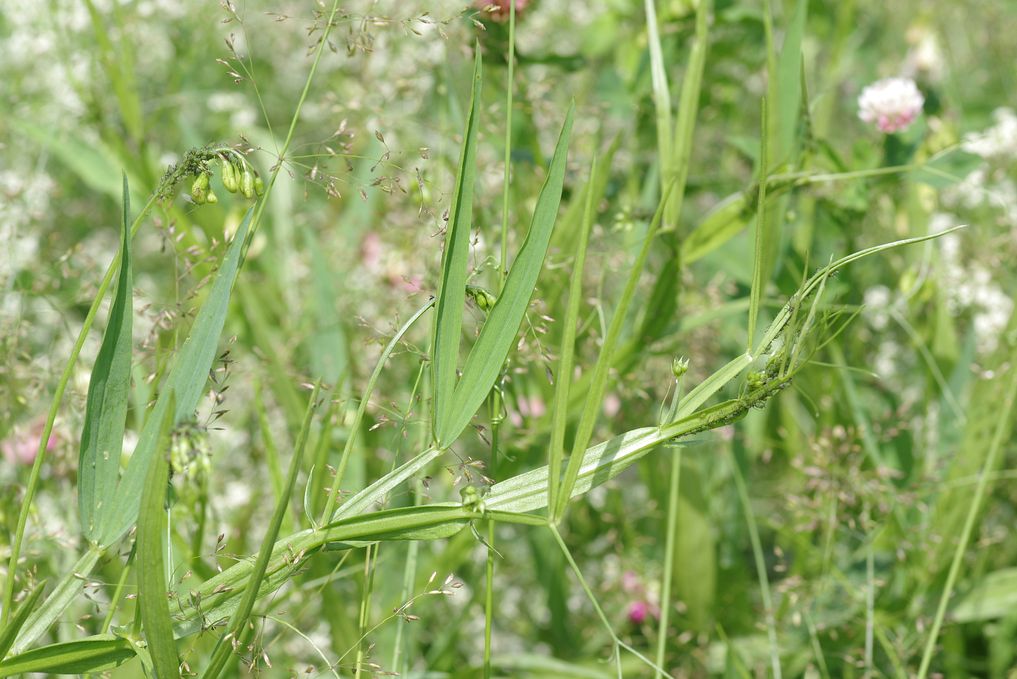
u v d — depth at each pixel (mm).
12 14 1332
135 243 1491
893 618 1083
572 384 1051
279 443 1133
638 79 1152
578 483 862
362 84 1128
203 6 1371
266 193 883
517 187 1102
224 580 854
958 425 1104
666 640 1095
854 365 1201
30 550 964
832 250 1127
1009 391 1018
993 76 1736
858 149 1099
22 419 1053
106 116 1314
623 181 1177
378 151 1153
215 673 849
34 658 835
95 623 1013
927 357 1107
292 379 1084
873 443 1092
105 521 854
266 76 1622
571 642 1127
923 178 1086
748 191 1038
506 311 856
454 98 1099
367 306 1152
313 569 1038
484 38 1080
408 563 989
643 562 1105
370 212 1223
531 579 1174
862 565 1116
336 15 911
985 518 1126
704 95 1294
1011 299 1182
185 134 1305
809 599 1055
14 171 1347
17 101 1328
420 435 999
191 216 1140
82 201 1536
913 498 1050
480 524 1047
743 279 1109
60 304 1058
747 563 1196
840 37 1458
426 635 1111
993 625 1107
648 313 1052
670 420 860
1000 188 1280
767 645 1093
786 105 1040
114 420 853
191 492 983
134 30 1376
